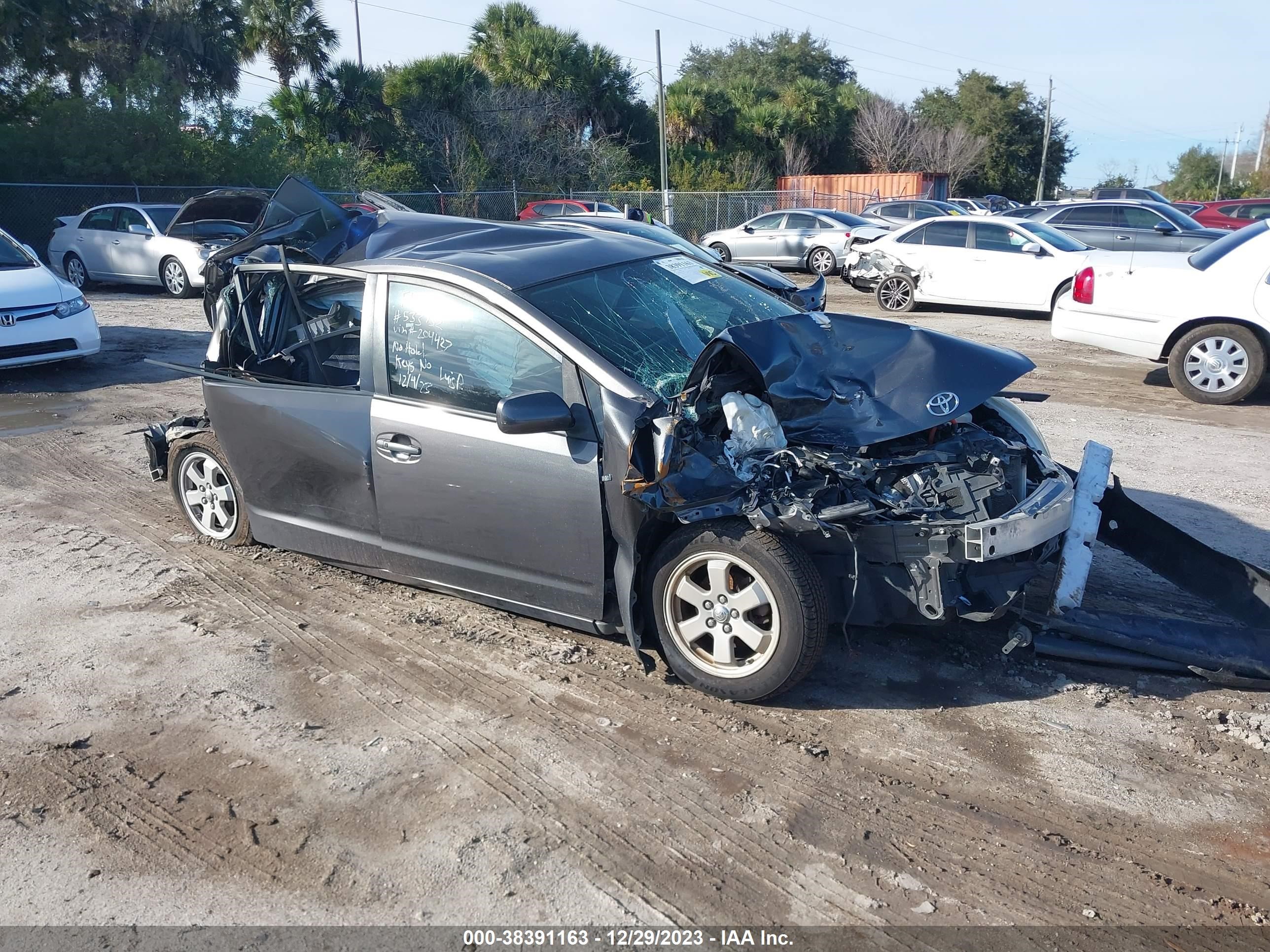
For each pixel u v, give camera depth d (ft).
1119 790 10.82
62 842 10.44
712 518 12.05
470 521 13.76
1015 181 194.70
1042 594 13.75
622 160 121.49
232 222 54.13
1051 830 10.21
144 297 55.31
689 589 12.58
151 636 15.01
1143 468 22.35
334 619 15.43
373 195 21.38
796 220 69.92
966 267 46.44
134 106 76.13
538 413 11.98
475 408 13.61
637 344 13.47
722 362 12.87
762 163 142.61
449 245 15.55
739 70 217.77
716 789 11.00
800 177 137.18
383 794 11.06
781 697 12.82
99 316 47.50
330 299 15.88
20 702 13.15
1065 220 58.18
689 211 104.78
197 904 9.52
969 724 12.15
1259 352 27.66
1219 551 15.55
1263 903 9.16
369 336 14.65
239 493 17.61
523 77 122.01
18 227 70.85
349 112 104.22
